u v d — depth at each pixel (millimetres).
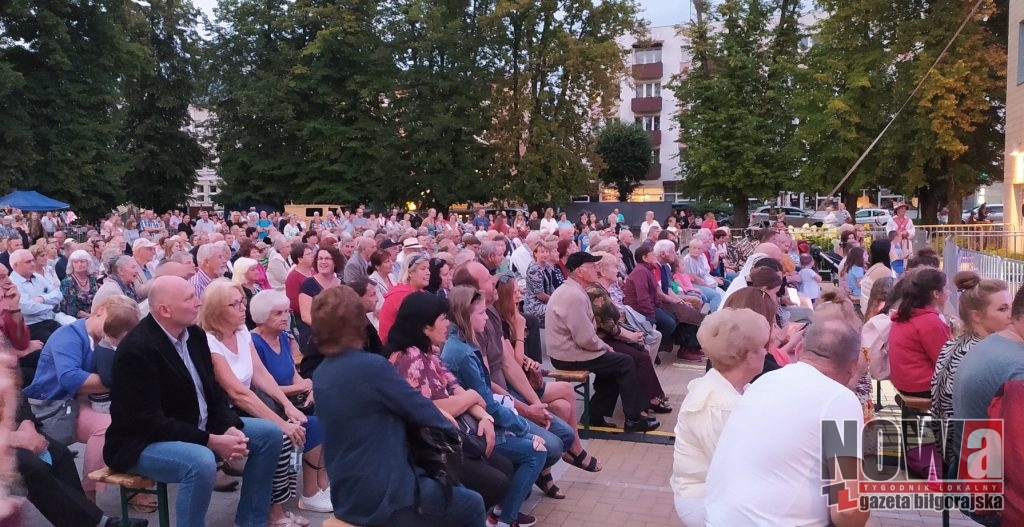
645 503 4773
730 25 29750
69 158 30047
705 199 31797
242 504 4230
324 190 34469
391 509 3094
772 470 2430
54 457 4152
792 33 29703
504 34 33344
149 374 3816
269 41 35375
